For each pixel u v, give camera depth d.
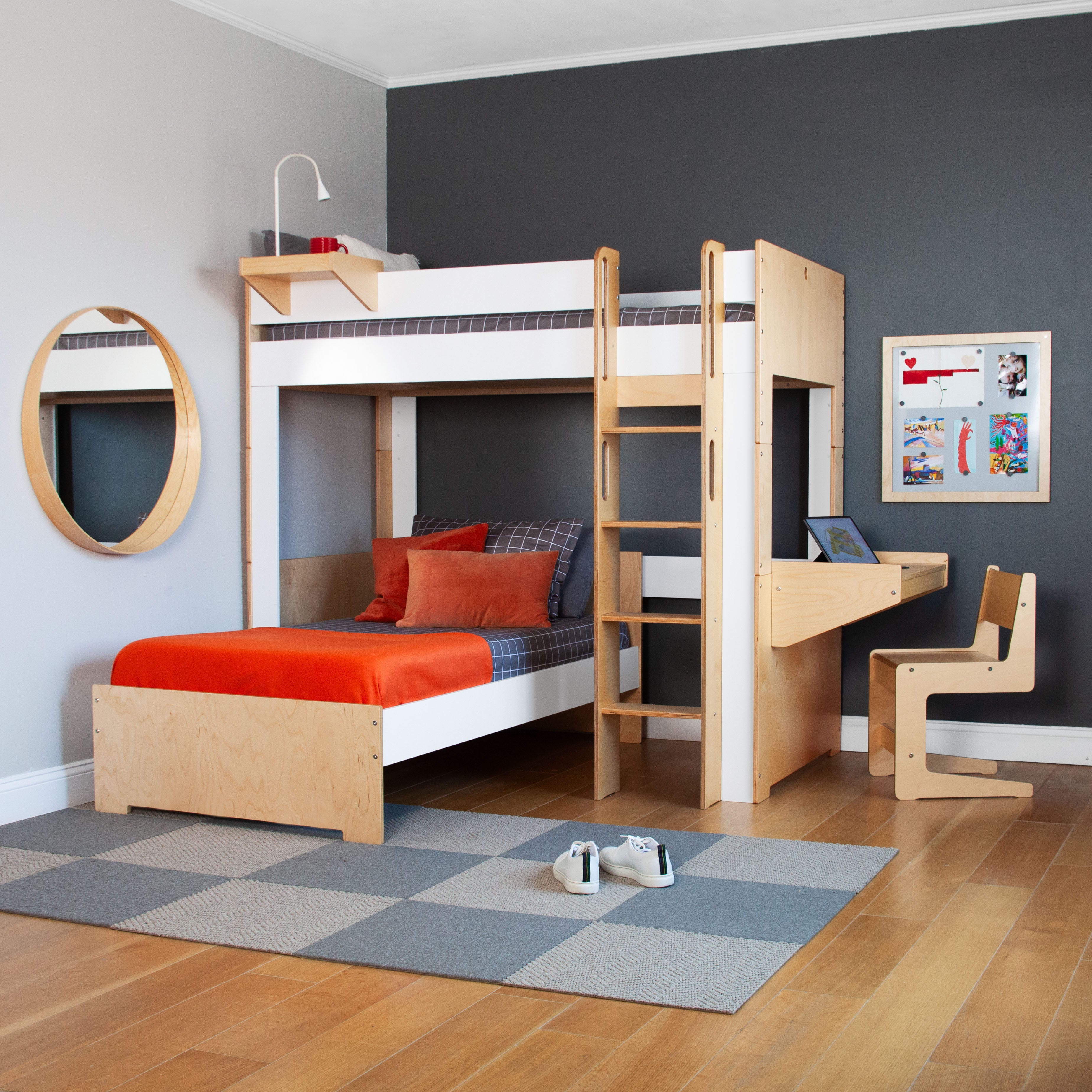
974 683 3.92
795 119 4.70
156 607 4.22
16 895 2.94
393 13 4.47
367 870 3.12
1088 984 2.39
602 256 3.83
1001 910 2.83
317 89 4.94
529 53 4.94
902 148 4.56
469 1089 1.98
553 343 4.06
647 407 4.93
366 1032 2.19
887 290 4.60
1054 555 4.43
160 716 3.61
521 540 4.87
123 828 3.54
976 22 4.44
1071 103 4.35
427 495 5.41
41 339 3.75
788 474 4.77
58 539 3.83
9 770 3.68
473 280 4.21
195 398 4.35
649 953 2.54
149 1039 2.17
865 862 3.20
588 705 5.12
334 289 4.39
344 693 3.36
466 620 4.41
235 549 4.58
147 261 4.14
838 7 4.40
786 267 3.99
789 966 2.49
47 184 3.76
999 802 3.89
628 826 3.59
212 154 4.41
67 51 3.81
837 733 4.71
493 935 2.65
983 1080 2.00
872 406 4.63
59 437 3.79
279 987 2.40
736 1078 2.01
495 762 4.55
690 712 3.84
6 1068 2.06
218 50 4.42
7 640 3.67
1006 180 4.43
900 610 4.64
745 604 3.86
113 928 2.72
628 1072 2.03
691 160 4.86
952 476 4.54
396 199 5.38
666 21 4.55
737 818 3.69
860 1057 2.08
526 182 5.14
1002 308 4.46
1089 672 4.40
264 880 3.04
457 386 4.99
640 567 4.87
